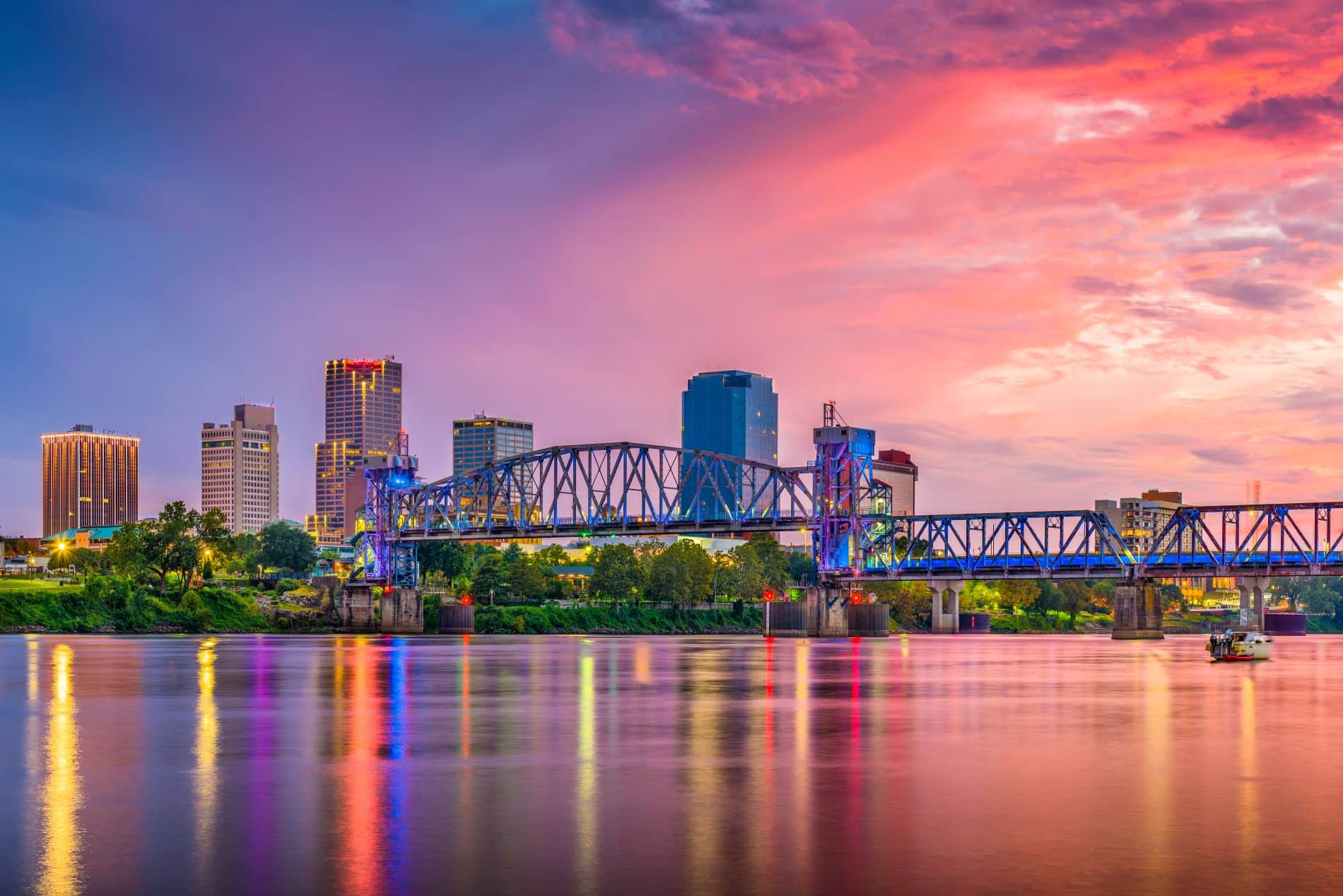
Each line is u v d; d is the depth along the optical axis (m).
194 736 68.69
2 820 42.91
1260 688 107.81
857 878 34.53
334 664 147.75
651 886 33.69
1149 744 64.00
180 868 35.78
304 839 39.50
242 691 102.44
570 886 33.72
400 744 64.12
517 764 56.38
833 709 84.62
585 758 58.22
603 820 42.50
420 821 42.38
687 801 46.22
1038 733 69.00
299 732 70.25
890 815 43.31
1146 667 145.88
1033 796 47.28
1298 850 37.88
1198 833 40.28
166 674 125.88
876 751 60.84
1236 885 33.84
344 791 48.69
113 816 43.53
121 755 59.91
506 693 100.25
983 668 143.12
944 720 76.75
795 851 37.75
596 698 94.88
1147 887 33.66
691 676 124.31
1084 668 143.38
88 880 34.56
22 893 33.25
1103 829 41.00
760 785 50.03
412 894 33.03
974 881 34.16
